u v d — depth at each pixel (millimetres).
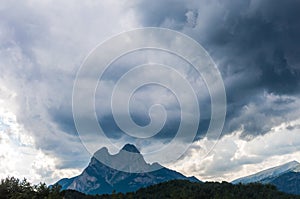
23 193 112938
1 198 111500
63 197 122625
